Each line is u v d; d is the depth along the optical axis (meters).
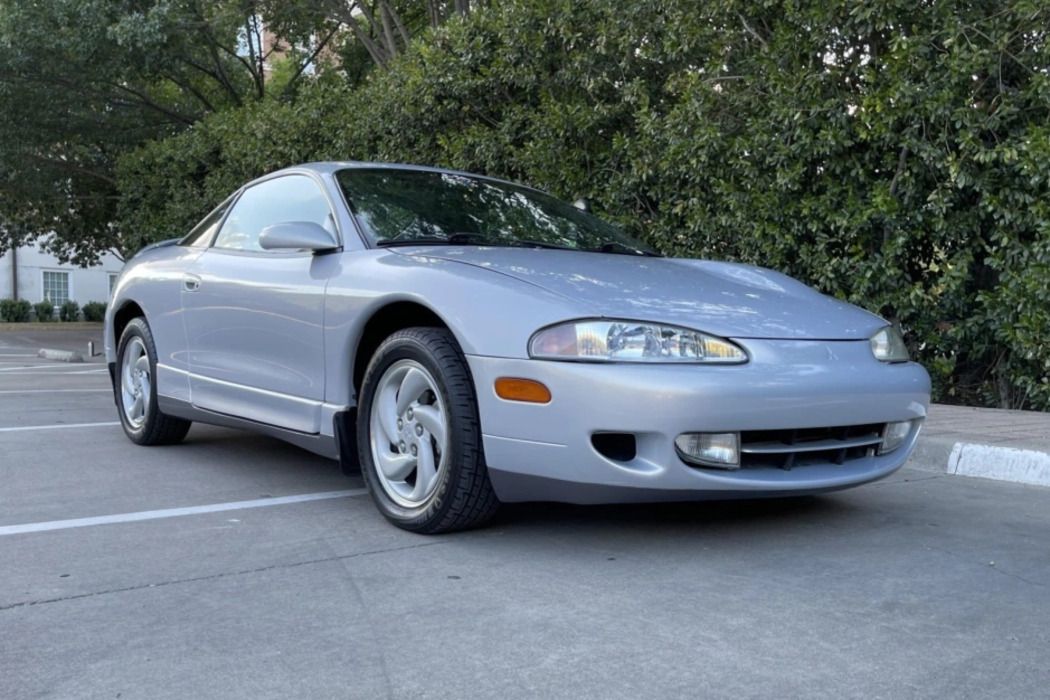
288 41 19.11
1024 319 6.37
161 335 5.27
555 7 8.69
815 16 6.74
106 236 24.31
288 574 3.13
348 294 3.81
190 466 5.02
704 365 3.12
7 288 34.88
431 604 2.84
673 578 3.08
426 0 16.27
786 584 3.02
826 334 3.49
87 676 2.34
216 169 14.80
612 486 3.07
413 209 4.33
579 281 3.45
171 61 17.31
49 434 6.13
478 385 3.27
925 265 7.25
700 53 7.90
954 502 4.25
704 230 7.72
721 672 2.35
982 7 6.51
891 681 2.29
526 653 2.47
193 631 2.63
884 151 6.86
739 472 3.18
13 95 17.00
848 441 3.44
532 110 9.35
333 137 11.84
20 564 3.24
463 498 3.39
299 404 4.11
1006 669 2.37
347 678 2.32
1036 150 6.01
